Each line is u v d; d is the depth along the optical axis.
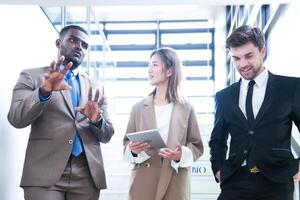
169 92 2.35
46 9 3.54
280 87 1.89
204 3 2.59
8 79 2.58
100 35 6.72
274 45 4.21
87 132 2.16
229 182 1.90
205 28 9.36
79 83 2.30
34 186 1.96
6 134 2.51
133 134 2.09
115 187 4.37
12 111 1.98
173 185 2.16
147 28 9.36
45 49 3.48
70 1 2.54
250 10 5.63
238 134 1.90
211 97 7.00
